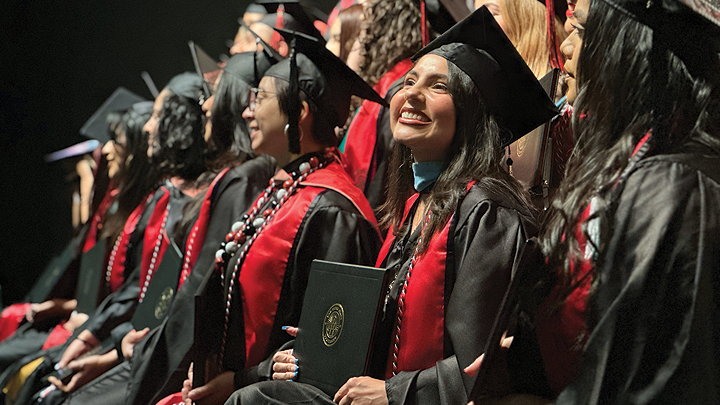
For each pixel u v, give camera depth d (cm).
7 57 838
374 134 311
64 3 825
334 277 208
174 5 795
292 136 251
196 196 348
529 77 185
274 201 257
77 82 835
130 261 396
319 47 250
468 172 192
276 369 216
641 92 142
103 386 320
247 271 247
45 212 862
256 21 431
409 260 197
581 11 161
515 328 158
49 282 478
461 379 173
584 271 144
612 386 128
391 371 194
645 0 138
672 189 130
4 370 430
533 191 210
